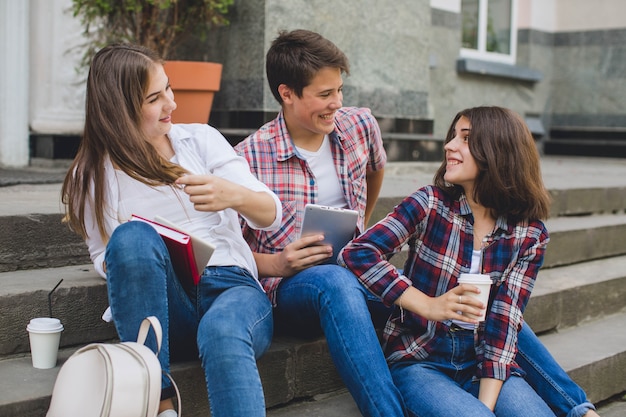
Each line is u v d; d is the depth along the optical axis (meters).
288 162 2.69
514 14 8.73
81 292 2.57
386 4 5.95
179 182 2.28
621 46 8.83
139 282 2.12
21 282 2.62
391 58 6.04
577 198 4.95
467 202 2.55
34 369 2.35
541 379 2.58
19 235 2.85
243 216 2.42
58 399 1.92
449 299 2.36
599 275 4.04
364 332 2.32
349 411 2.63
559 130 9.27
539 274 4.02
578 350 3.33
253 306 2.27
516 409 2.33
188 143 2.52
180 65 4.54
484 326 2.49
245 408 2.07
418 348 2.52
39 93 5.19
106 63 2.30
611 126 8.95
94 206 2.37
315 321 2.54
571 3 9.11
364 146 2.84
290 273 2.57
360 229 2.82
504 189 2.45
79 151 2.38
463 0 8.25
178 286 2.29
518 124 2.48
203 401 2.42
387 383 2.29
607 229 4.57
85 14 4.77
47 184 4.18
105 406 1.83
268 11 5.13
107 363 1.87
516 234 2.53
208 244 2.23
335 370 2.78
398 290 2.44
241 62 5.27
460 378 2.51
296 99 2.60
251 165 2.68
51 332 2.33
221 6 4.80
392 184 4.76
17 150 5.11
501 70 8.27
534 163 2.50
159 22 4.83
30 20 5.12
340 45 5.62
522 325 2.64
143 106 2.33
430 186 2.59
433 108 7.69
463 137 2.52
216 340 2.12
